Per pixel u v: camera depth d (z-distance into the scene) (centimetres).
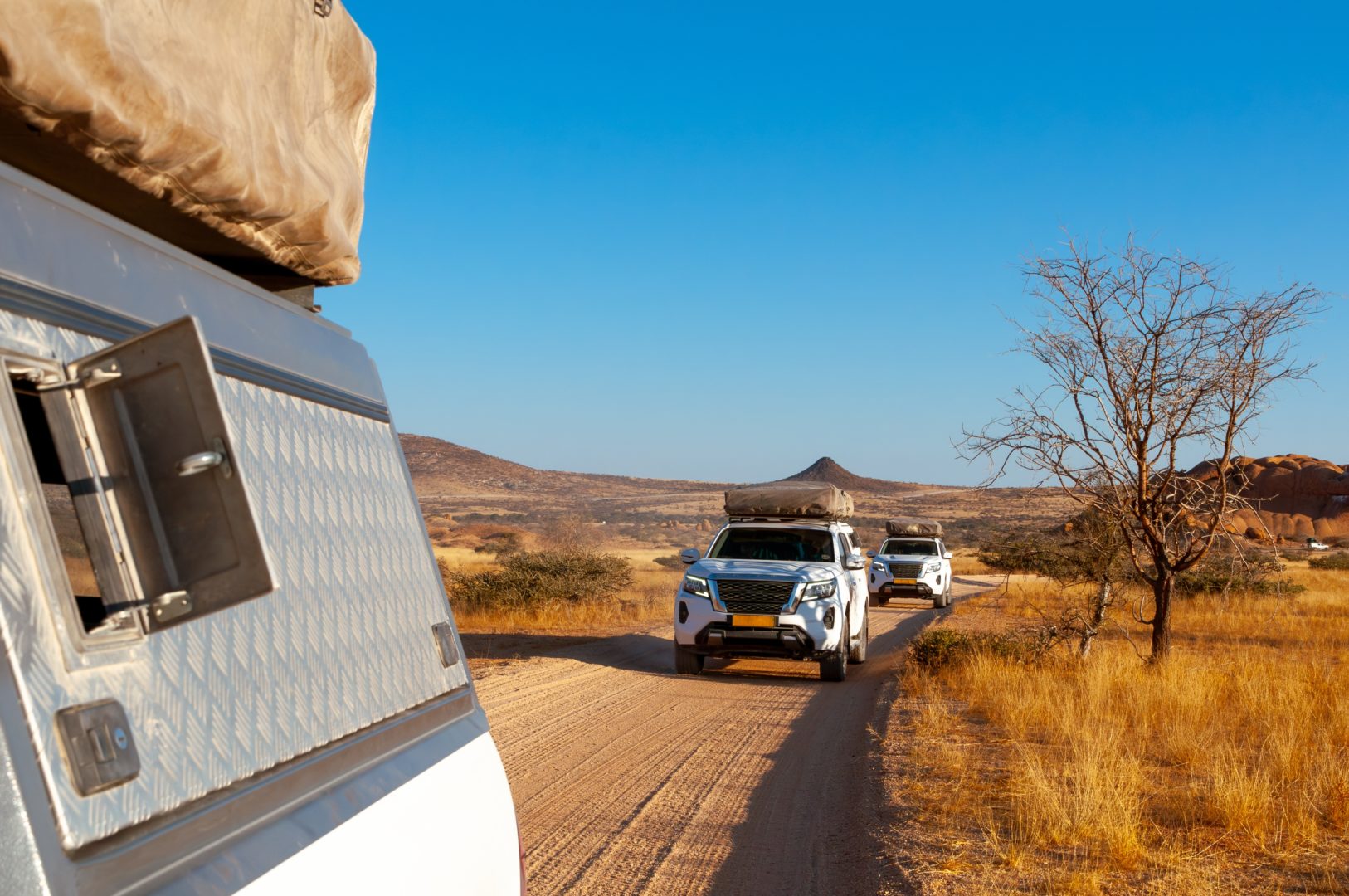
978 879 539
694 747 905
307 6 225
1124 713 984
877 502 17425
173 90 174
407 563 254
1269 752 799
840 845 626
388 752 210
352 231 258
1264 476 8769
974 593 3531
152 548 129
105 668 133
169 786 139
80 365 131
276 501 195
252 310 210
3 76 144
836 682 1374
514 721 998
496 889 239
